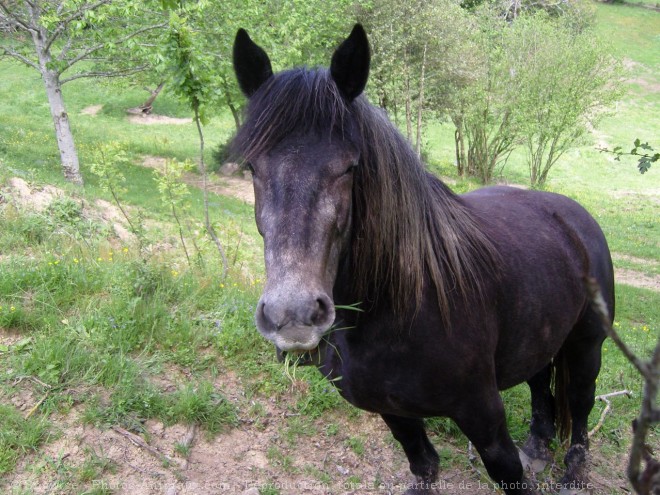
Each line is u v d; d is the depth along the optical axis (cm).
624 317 938
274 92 228
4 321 429
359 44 226
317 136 219
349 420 415
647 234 1750
